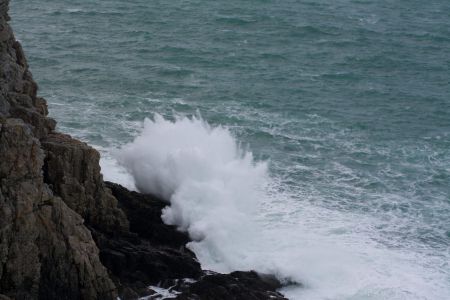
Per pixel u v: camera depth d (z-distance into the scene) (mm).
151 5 148250
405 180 82812
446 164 87625
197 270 60375
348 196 77875
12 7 139125
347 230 70688
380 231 71562
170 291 58031
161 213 68125
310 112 100500
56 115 91125
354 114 101188
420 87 115000
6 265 50781
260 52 125562
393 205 76812
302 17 149500
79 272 53344
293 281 62344
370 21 151875
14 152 52000
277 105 101938
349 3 165625
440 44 139750
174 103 99375
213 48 125125
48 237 52875
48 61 110875
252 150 87688
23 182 52156
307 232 69375
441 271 65812
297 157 86375
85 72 107500
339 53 129250
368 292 61719
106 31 129375
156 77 108375
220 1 155625
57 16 135750
